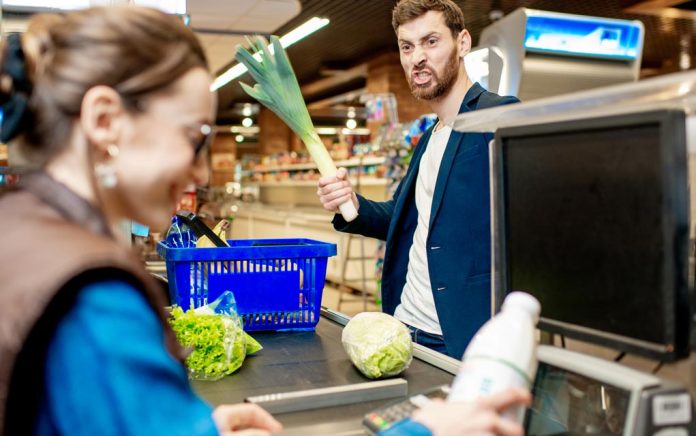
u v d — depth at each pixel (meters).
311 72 15.03
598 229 0.93
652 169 0.85
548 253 1.01
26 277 0.67
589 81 4.77
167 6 2.33
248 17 7.30
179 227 2.21
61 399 0.69
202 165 0.85
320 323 2.04
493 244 1.12
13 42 0.78
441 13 2.21
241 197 17.73
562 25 4.65
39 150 0.78
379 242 6.80
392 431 0.90
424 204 2.28
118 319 0.69
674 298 0.83
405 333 1.42
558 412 0.98
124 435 0.67
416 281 2.29
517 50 4.62
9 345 0.65
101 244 0.72
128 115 0.76
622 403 0.87
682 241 0.83
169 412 0.70
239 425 0.93
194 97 0.79
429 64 2.24
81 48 0.75
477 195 2.07
